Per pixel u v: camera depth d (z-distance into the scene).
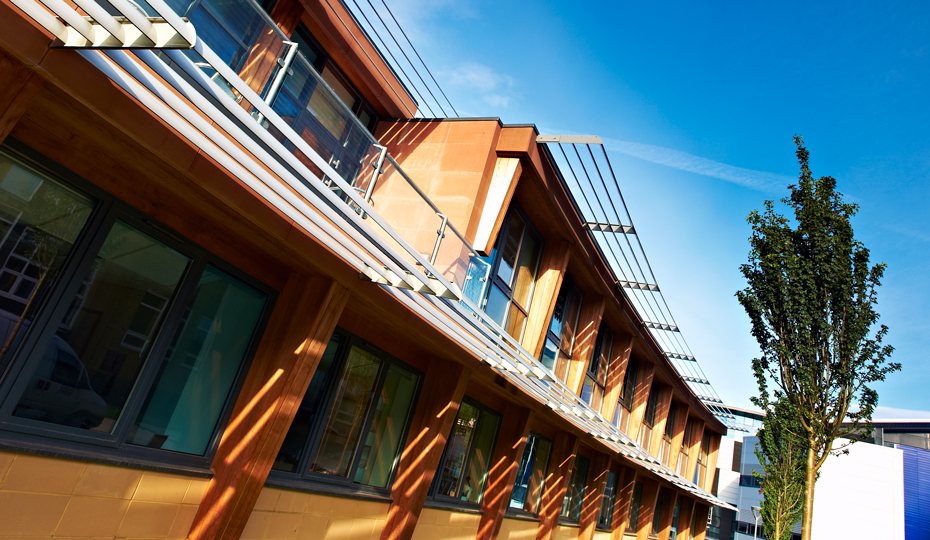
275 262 5.74
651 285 12.55
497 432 11.02
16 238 3.77
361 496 7.34
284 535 6.19
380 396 7.83
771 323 12.98
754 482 46.44
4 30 2.61
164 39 2.56
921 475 42.97
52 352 4.04
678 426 22.77
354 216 4.59
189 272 4.96
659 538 23.44
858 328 11.78
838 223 12.64
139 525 4.67
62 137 3.84
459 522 9.87
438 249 7.07
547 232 11.24
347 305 6.66
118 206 4.32
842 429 11.71
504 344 7.44
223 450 5.39
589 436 13.69
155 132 3.47
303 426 6.50
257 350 5.69
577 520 15.66
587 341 13.17
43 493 3.97
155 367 4.75
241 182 4.22
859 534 36.47
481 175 8.80
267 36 4.57
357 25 9.50
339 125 5.58
